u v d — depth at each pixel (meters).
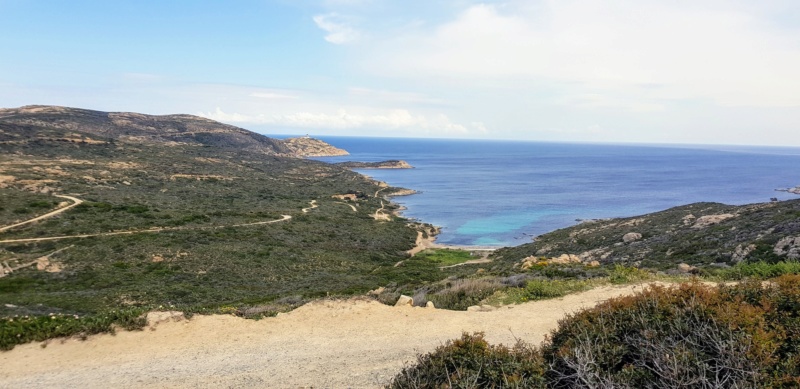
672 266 23.80
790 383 4.13
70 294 30.03
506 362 5.60
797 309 5.59
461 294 15.65
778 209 37.84
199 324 11.09
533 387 4.98
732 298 6.13
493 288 16.09
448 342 6.50
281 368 8.66
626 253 38.34
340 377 8.16
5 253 39.22
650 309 6.02
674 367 4.35
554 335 6.71
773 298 6.02
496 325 11.46
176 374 8.37
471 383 5.14
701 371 4.37
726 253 26.33
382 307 12.94
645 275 16.11
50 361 8.91
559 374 5.09
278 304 15.10
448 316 12.30
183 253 45.44
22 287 32.72
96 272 37.75
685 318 5.42
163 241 48.41
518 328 11.15
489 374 5.32
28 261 38.28
